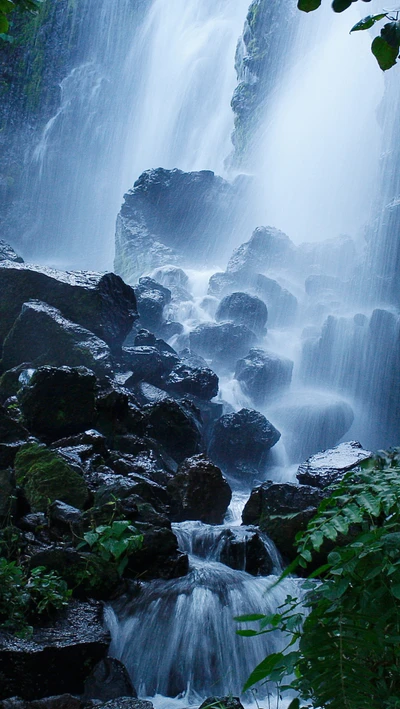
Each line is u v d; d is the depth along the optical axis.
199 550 6.97
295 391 16.23
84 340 10.41
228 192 26.31
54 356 10.30
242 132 29.05
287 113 27.98
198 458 8.29
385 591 2.63
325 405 15.05
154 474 8.25
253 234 21.80
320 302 19.66
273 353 15.98
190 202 25.80
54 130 34.00
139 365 11.46
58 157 33.84
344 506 2.98
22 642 4.91
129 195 26.08
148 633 5.68
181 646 5.64
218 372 16.45
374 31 24.39
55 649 4.89
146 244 24.84
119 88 34.91
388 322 17.58
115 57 35.34
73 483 6.95
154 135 33.31
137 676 5.55
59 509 6.52
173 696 5.50
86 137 34.38
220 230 25.67
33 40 33.62
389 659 2.66
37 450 7.31
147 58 34.78
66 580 5.76
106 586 5.83
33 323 10.44
